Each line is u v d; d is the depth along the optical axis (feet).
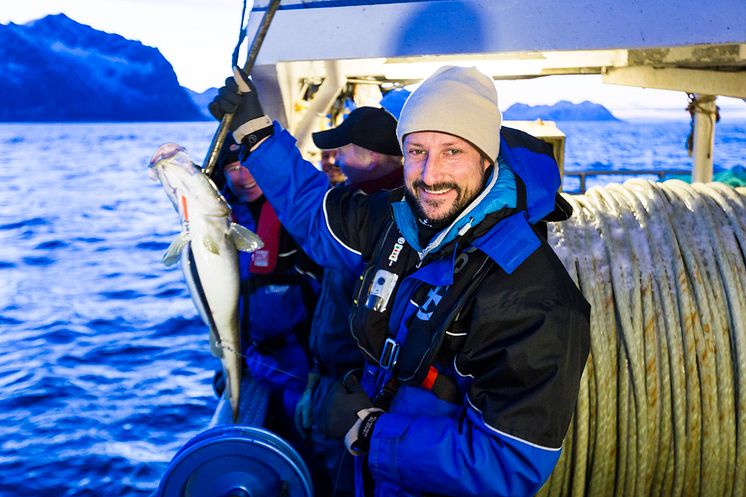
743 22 10.05
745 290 9.66
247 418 10.81
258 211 11.21
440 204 7.27
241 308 11.42
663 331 9.62
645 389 9.53
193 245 8.59
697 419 9.58
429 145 7.20
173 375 41.14
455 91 7.16
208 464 8.21
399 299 7.72
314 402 10.51
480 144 7.10
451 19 10.97
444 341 7.38
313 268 11.13
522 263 7.11
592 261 9.89
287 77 13.21
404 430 7.34
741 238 9.93
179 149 8.51
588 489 9.86
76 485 29.35
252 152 8.93
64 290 63.26
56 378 40.63
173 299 58.85
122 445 32.53
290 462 8.14
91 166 226.99
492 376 7.01
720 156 222.89
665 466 9.78
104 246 87.45
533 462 6.82
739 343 9.57
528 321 6.97
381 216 8.55
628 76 18.61
